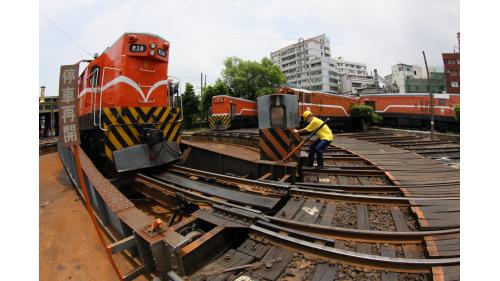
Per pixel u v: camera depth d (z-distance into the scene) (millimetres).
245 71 40625
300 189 5000
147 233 2537
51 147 12359
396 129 25859
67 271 3316
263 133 6797
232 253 3029
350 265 2812
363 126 25688
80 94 8961
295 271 2746
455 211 4094
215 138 17094
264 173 6453
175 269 2604
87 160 5254
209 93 37781
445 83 48969
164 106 6863
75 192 6090
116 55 6551
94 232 4273
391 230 3762
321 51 75938
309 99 19344
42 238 4102
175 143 7008
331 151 10609
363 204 4594
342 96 24609
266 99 6691
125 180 6121
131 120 6254
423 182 5746
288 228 3740
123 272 3285
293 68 75875
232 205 4016
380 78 75500
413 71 69188
